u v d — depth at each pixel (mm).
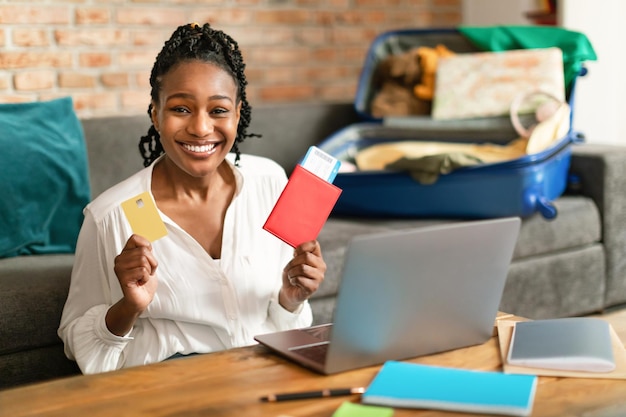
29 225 2434
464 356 1376
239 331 1675
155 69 1691
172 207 1713
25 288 2080
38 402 1210
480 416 1125
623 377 1253
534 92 3213
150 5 3387
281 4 3775
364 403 1178
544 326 1441
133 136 2883
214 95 1631
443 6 4316
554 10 3934
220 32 1688
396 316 1313
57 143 2537
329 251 2518
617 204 3164
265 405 1186
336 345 1280
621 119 4062
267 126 3299
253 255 1716
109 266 1667
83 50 3240
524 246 2883
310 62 3906
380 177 2922
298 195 1523
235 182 1770
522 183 2807
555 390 1215
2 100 3068
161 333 1664
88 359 1579
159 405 1188
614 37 3953
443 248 1312
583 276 3086
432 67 3482
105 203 1689
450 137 3305
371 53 3615
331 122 3502
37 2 3109
